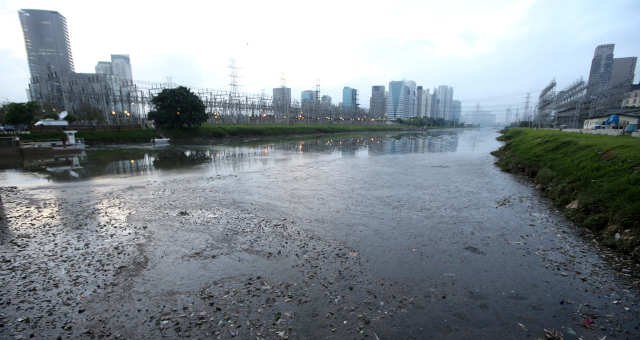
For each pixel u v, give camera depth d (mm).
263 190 20031
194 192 19359
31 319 6809
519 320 6785
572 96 91062
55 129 55906
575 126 79938
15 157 38875
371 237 11680
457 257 9984
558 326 6562
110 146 56094
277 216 14289
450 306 7305
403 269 9133
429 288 8094
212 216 14242
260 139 79375
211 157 40250
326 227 12773
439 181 23609
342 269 9094
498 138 92250
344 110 183250
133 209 15391
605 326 6539
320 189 20453
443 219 13961
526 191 19938
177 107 66188
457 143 72125
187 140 67438
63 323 6684
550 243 11109
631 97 84062
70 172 27453
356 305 7316
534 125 117062
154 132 65812
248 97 116000
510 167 29281
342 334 6289
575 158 20047
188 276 8672
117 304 7375
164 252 10266
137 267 9219
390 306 7285
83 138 54562
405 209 15602
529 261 9688
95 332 6391
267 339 6113
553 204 16438
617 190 12625
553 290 8000
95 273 8875
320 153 46375
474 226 12992
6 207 15859
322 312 7027
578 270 9039
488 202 17062
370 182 23078
